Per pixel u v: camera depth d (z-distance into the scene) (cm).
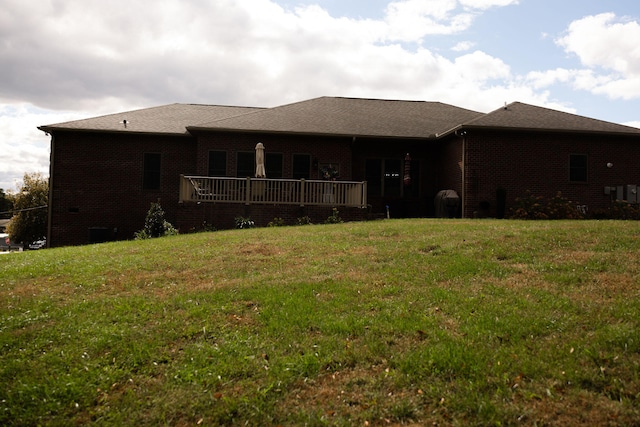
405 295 691
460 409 408
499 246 966
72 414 433
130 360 515
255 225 1723
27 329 600
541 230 1123
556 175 1939
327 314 620
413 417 406
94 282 819
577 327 546
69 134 2034
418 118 2330
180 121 2219
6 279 856
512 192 1914
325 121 2183
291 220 1750
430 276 781
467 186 1892
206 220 1720
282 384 460
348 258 940
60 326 606
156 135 2055
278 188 1775
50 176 2019
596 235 1027
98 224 2034
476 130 1894
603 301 627
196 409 432
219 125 2009
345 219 1773
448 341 524
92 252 1135
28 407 439
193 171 2089
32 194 4912
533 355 486
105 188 2042
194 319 623
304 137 2073
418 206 2181
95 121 2111
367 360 498
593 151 1966
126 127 2070
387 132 2105
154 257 1021
